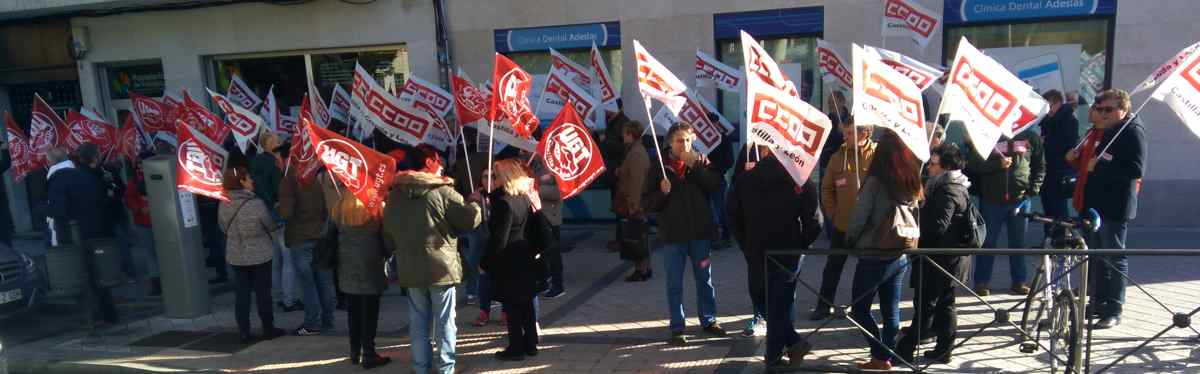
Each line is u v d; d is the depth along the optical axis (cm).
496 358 561
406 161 738
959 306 634
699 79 917
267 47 1247
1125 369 481
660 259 876
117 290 868
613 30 1079
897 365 503
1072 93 851
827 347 548
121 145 986
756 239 518
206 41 1274
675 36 1047
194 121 877
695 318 633
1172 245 817
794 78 1027
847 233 474
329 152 507
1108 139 552
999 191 641
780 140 473
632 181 711
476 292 727
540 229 553
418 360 520
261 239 630
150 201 707
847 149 573
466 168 748
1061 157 715
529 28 1115
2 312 677
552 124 538
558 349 577
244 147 816
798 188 509
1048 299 535
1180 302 614
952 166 495
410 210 499
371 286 546
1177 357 497
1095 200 562
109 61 1334
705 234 556
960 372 489
